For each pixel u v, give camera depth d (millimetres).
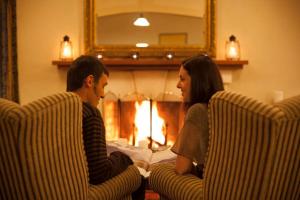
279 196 1389
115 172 1777
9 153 1383
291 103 1306
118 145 3033
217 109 1410
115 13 3764
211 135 1477
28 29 3781
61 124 1459
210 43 3727
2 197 1553
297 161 1366
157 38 3766
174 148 1722
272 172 1316
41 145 1391
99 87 1851
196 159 1669
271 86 3820
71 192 1541
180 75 1832
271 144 1270
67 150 1507
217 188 1469
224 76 3750
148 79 3814
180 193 1648
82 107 1610
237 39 3775
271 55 3793
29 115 1323
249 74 3814
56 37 3787
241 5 3748
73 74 1826
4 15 3586
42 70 3816
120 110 3861
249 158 1333
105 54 3768
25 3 3762
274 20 3764
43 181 1427
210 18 3709
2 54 3584
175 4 3744
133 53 3732
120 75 3834
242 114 1313
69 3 3762
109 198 1721
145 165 2504
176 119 3820
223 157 1426
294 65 3797
